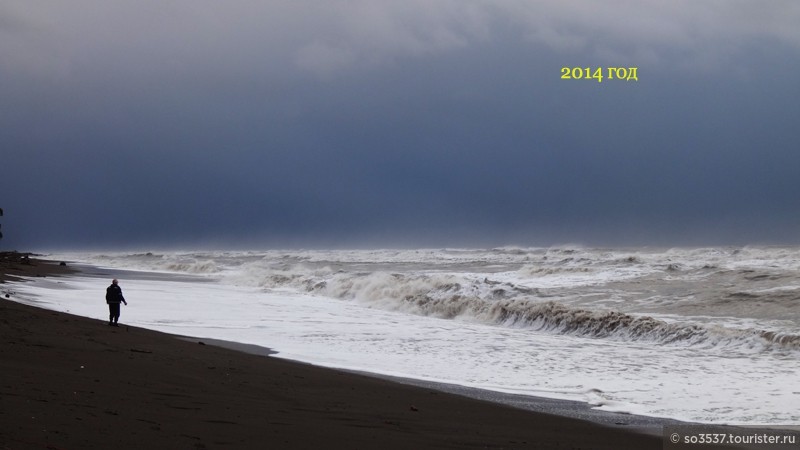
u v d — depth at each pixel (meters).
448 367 16.77
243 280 47.28
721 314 24.39
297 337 21.33
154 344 15.80
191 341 17.84
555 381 15.13
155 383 10.73
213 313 27.31
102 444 6.61
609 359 18.19
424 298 31.25
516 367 16.92
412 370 16.20
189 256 105.38
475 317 27.52
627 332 22.31
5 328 15.10
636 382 15.09
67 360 11.87
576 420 11.24
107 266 76.19
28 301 26.66
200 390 10.66
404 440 8.69
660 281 33.66
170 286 42.12
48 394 8.74
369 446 8.08
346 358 17.64
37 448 6.15
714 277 33.06
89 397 8.91
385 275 39.22
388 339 21.36
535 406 12.38
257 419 8.96
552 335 23.09
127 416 8.05
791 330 20.48
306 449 7.56
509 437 9.55
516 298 30.66
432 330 23.64
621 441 9.84
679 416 11.81
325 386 12.55
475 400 12.53
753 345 19.64
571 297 30.72
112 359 12.59
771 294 26.94
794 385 14.63
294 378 13.06
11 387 8.92
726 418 11.73
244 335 21.41
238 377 12.45
